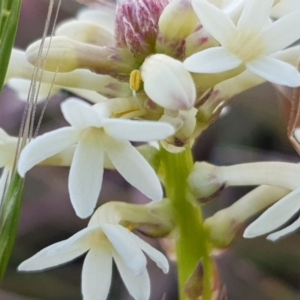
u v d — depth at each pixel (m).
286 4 0.06
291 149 0.13
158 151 0.06
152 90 0.05
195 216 0.06
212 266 0.06
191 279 0.06
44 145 0.05
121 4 0.06
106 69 0.06
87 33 0.06
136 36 0.06
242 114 0.13
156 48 0.06
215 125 0.13
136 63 0.06
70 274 0.12
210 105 0.06
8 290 0.12
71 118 0.05
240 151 0.13
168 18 0.06
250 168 0.06
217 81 0.06
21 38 0.14
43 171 0.13
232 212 0.06
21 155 0.05
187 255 0.06
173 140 0.06
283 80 0.05
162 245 0.07
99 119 0.05
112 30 0.07
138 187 0.05
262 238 0.12
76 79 0.06
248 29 0.06
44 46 0.06
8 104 0.13
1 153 0.06
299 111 0.06
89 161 0.05
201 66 0.05
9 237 0.05
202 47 0.06
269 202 0.06
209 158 0.13
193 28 0.06
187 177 0.06
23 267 0.05
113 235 0.05
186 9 0.06
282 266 0.12
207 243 0.06
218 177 0.06
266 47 0.06
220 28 0.05
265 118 0.13
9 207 0.05
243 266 0.12
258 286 0.12
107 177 0.13
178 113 0.06
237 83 0.06
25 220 0.13
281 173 0.06
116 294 0.11
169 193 0.06
